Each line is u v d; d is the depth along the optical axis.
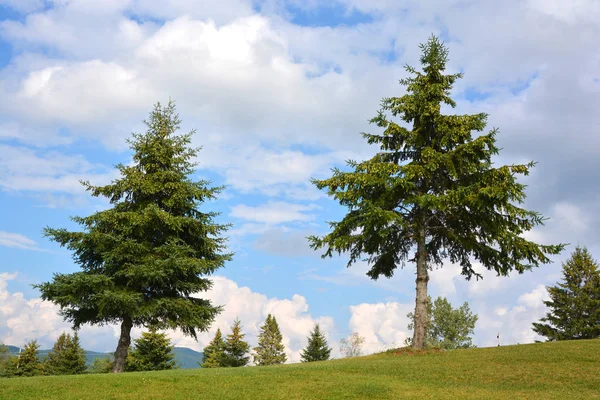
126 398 13.25
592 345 21.27
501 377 16.05
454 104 25.91
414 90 25.33
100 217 25.31
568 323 47.97
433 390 14.16
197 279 26.81
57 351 71.19
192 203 27.88
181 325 26.11
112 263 24.91
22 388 14.51
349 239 23.98
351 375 16.75
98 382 15.47
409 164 23.91
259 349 72.69
